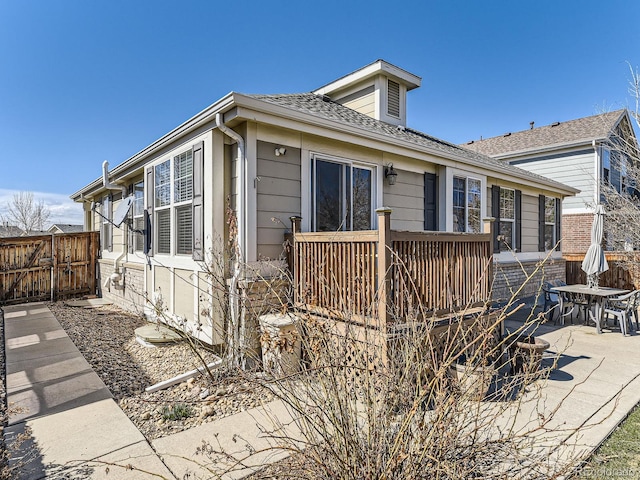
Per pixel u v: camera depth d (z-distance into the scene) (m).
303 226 5.20
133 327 6.56
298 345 3.85
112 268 9.08
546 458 2.19
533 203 10.40
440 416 2.00
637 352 5.27
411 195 6.93
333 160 5.65
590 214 13.21
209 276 4.54
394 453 1.88
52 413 3.34
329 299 4.17
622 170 12.08
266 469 2.42
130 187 8.23
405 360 2.35
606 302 6.89
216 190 4.81
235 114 4.33
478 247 4.79
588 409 3.39
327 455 2.07
